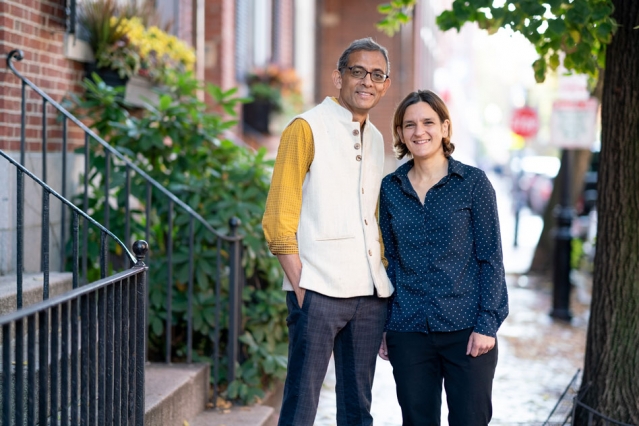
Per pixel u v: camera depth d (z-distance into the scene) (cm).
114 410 307
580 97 884
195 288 529
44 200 333
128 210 470
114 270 546
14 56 453
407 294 326
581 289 1112
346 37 1692
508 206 2981
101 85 536
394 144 350
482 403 322
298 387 320
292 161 317
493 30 361
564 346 742
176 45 657
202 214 538
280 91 1105
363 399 332
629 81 395
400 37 1695
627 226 400
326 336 318
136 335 329
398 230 326
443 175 330
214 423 438
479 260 322
